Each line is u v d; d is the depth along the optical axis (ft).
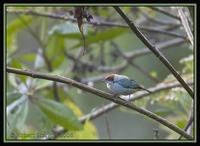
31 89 34.71
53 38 44.11
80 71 47.39
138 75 53.72
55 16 37.37
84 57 49.73
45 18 44.06
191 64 35.58
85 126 36.01
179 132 22.16
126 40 53.52
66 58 47.75
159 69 53.98
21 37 51.93
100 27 41.19
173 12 39.91
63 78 21.77
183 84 22.17
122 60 53.21
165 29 45.37
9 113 33.42
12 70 21.70
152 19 44.62
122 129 51.65
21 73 21.71
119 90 25.08
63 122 32.81
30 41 52.11
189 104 33.04
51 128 33.30
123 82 25.08
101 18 44.27
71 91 46.32
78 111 39.73
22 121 33.40
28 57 46.21
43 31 44.27
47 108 33.17
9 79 35.19
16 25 43.45
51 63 44.75
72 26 40.14
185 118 34.78
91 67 47.57
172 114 37.35
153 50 21.54
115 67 48.16
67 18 34.45
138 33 21.39
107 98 22.09
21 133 33.06
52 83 42.39
